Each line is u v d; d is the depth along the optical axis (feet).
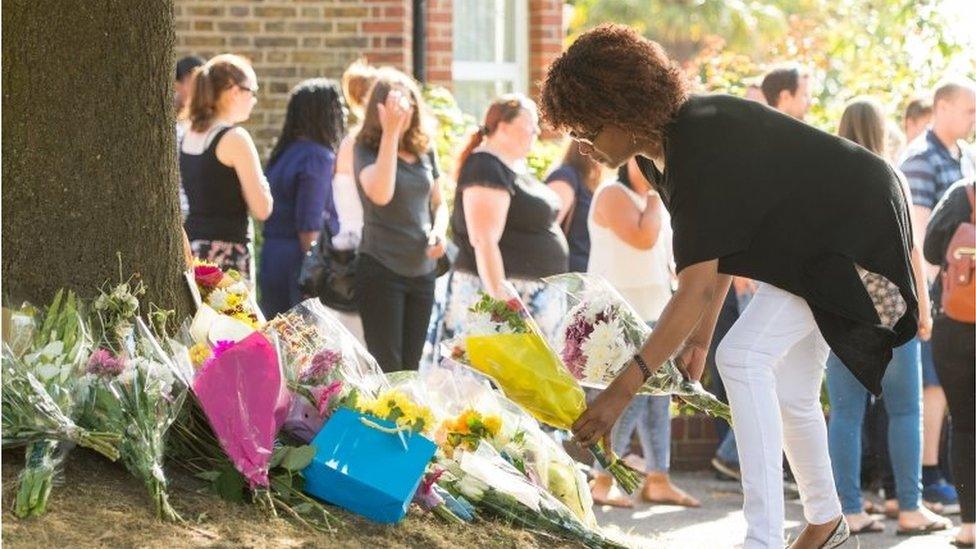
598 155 20.21
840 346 20.08
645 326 22.22
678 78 19.86
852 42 58.44
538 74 54.60
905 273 20.53
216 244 31.65
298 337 21.29
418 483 19.98
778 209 19.81
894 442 32.17
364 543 18.90
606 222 33.76
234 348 19.57
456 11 53.98
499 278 33.12
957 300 29.89
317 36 49.24
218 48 49.24
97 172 20.77
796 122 20.42
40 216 20.59
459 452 21.40
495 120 33.45
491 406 22.58
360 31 49.21
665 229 34.30
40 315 19.58
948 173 33.63
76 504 17.98
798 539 21.89
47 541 16.97
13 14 20.63
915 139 35.17
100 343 19.69
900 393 32.07
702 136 19.60
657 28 141.28
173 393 19.06
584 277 22.48
